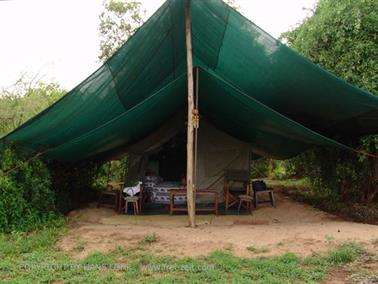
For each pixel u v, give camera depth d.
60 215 8.39
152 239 6.55
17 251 6.20
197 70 7.63
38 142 8.22
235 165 10.48
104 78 7.23
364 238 6.37
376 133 8.57
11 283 4.74
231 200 10.12
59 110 7.36
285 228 7.20
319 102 7.86
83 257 5.96
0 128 9.95
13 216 7.50
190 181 7.60
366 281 4.81
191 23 7.24
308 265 5.43
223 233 6.89
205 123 10.62
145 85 8.05
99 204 10.06
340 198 9.59
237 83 8.29
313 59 9.08
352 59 8.38
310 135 7.86
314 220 8.32
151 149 10.58
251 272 5.12
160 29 6.92
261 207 10.06
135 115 7.89
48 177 8.37
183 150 11.40
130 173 10.41
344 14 8.52
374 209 8.55
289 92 7.83
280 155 11.44
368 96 7.16
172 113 9.94
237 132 10.21
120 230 7.27
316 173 10.86
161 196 10.55
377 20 8.27
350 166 9.20
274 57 7.10
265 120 8.23
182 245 6.34
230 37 7.15
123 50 6.91
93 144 8.59
